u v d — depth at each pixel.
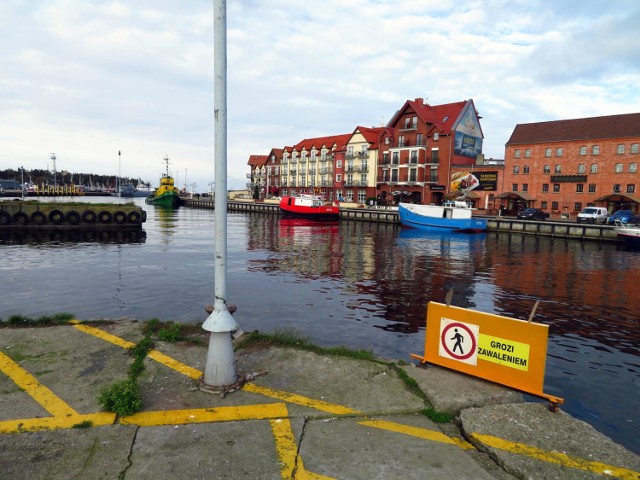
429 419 4.25
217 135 4.52
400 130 64.56
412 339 10.02
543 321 12.20
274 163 96.69
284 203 59.06
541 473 3.36
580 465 3.49
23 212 39.00
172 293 14.30
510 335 4.80
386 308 13.01
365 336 10.18
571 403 6.98
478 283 17.78
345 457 3.53
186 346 6.04
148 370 5.19
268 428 3.95
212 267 20.09
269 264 21.56
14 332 6.49
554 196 51.84
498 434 3.90
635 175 46.34
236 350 5.99
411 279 18.31
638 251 30.05
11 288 14.88
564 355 9.33
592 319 12.45
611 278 19.36
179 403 4.39
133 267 19.75
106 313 11.74
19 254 24.02
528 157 53.47
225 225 4.72
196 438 3.74
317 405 4.43
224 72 4.50
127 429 3.84
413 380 5.01
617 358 9.19
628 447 5.66
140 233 38.09
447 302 5.32
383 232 42.41
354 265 21.89
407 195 64.50
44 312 11.79
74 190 129.25
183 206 104.44
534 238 38.28
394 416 4.28
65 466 3.30
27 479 3.13
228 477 3.23
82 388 4.66
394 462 3.48
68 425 3.90
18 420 3.97
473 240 36.31
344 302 13.65
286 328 10.61
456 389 4.81
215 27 4.42
